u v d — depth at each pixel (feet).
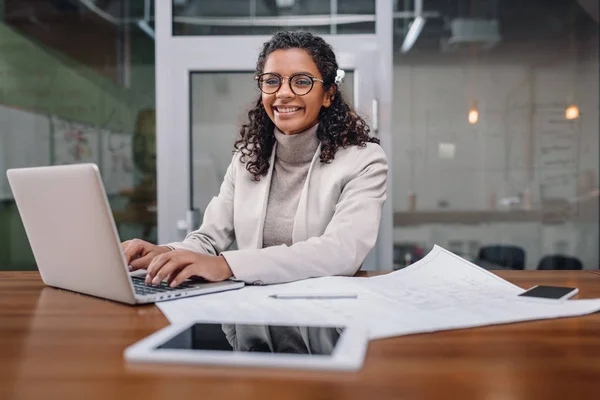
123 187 10.33
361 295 2.76
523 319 2.28
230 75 8.54
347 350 1.71
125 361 1.72
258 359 1.65
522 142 11.02
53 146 10.32
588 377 1.57
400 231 11.16
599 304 2.55
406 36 11.05
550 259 11.05
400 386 1.50
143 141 10.36
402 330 2.07
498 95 11.03
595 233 10.97
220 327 2.01
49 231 2.99
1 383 1.53
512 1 10.99
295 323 2.10
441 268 3.44
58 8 10.39
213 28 8.71
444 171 11.09
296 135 4.45
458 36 11.00
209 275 3.10
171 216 8.54
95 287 2.85
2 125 10.27
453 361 1.73
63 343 1.96
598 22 10.89
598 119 10.93
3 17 10.33
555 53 10.97
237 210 4.63
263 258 3.25
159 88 8.53
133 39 10.37
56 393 1.45
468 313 2.37
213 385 1.51
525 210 11.03
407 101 11.05
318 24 8.71
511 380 1.55
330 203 4.27
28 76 10.32
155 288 2.95
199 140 8.58
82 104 10.34
